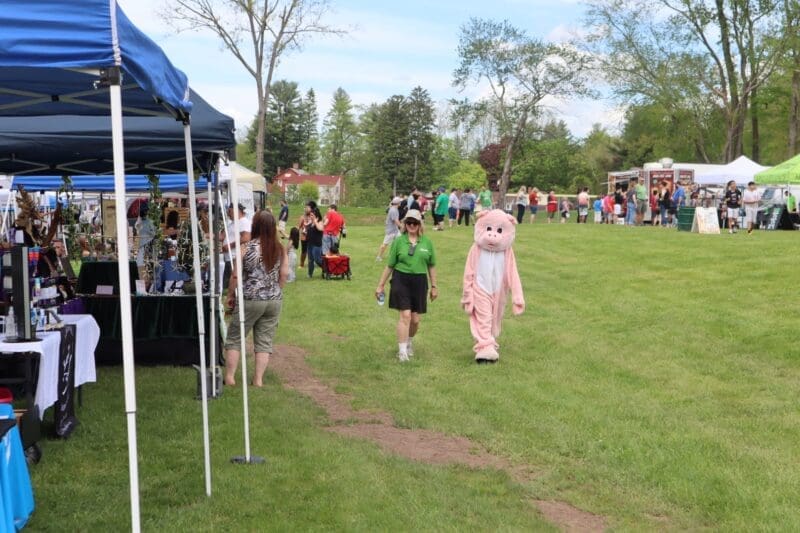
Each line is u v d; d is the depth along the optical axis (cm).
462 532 540
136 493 422
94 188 1520
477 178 9006
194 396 909
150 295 1115
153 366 1099
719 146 5822
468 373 1065
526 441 765
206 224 1620
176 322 1102
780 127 5475
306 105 11325
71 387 746
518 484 649
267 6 3788
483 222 1134
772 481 647
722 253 2033
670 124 5191
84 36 402
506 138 5941
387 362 1140
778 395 909
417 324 1170
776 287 1506
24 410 633
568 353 1176
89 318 820
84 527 521
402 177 9356
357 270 2372
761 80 4481
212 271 941
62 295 958
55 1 403
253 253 948
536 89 5450
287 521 544
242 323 679
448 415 860
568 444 753
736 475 661
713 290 1556
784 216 3123
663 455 712
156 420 796
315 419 842
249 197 2298
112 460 668
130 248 1488
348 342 1304
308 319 1531
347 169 11325
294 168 10531
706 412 856
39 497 576
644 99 4762
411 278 1142
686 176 4062
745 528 559
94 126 899
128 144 869
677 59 4644
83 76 528
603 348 1195
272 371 1077
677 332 1256
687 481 649
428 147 9512
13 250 651
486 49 5350
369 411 886
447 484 644
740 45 4472
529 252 2456
